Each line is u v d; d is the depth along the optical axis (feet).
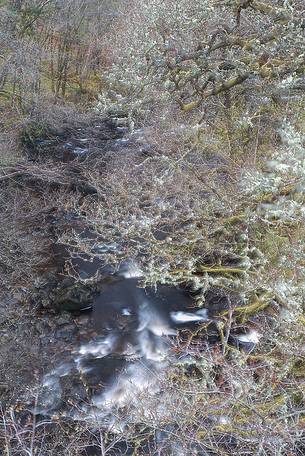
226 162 28.50
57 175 39.50
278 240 21.17
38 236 35.09
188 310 27.37
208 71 19.27
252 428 12.56
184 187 26.66
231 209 22.39
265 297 20.67
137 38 28.37
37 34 56.44
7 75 44.60
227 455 13.44
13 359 25.16
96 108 21.91
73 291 30.09
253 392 15.01
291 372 16.25
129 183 32.81
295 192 17.30
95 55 61.36
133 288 30.42
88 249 29.99
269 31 17.40
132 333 27.37
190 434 13.82
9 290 30.07
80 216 33.14
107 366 25.43
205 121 28.78
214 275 25.58
